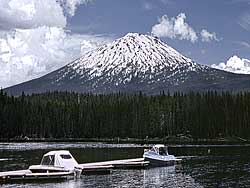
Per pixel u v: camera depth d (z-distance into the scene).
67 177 58.28
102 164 71.94
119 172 67.62
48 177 56.81
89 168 65.75
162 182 55.53
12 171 60.75
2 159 85.62
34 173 57.16
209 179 57.72
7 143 163.75
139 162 75.81
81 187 51.38
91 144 158.38
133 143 168.12
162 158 79.50
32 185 52.56
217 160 87.62
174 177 60.72
